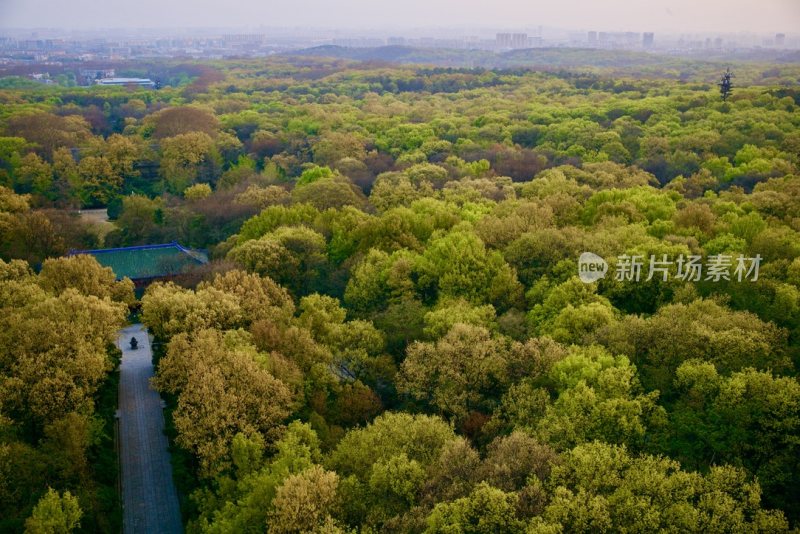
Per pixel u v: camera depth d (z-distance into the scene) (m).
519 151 161.50
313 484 45.44
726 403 50.47
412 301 76.44
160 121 195.62
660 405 54.81
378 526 45.31
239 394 56.28
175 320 68.44
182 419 55.00
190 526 49.28
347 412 62.09
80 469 53.34
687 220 90.88
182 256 105.56
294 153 174.75
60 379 58.31
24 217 107.62
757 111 173.50
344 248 92.81
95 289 81.06
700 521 41.31
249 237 100.69
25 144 163.12
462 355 61.81
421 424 53.69
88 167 151.75
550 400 56.94
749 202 100.81
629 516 41.78
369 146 175.25
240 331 67.56
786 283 68.00
